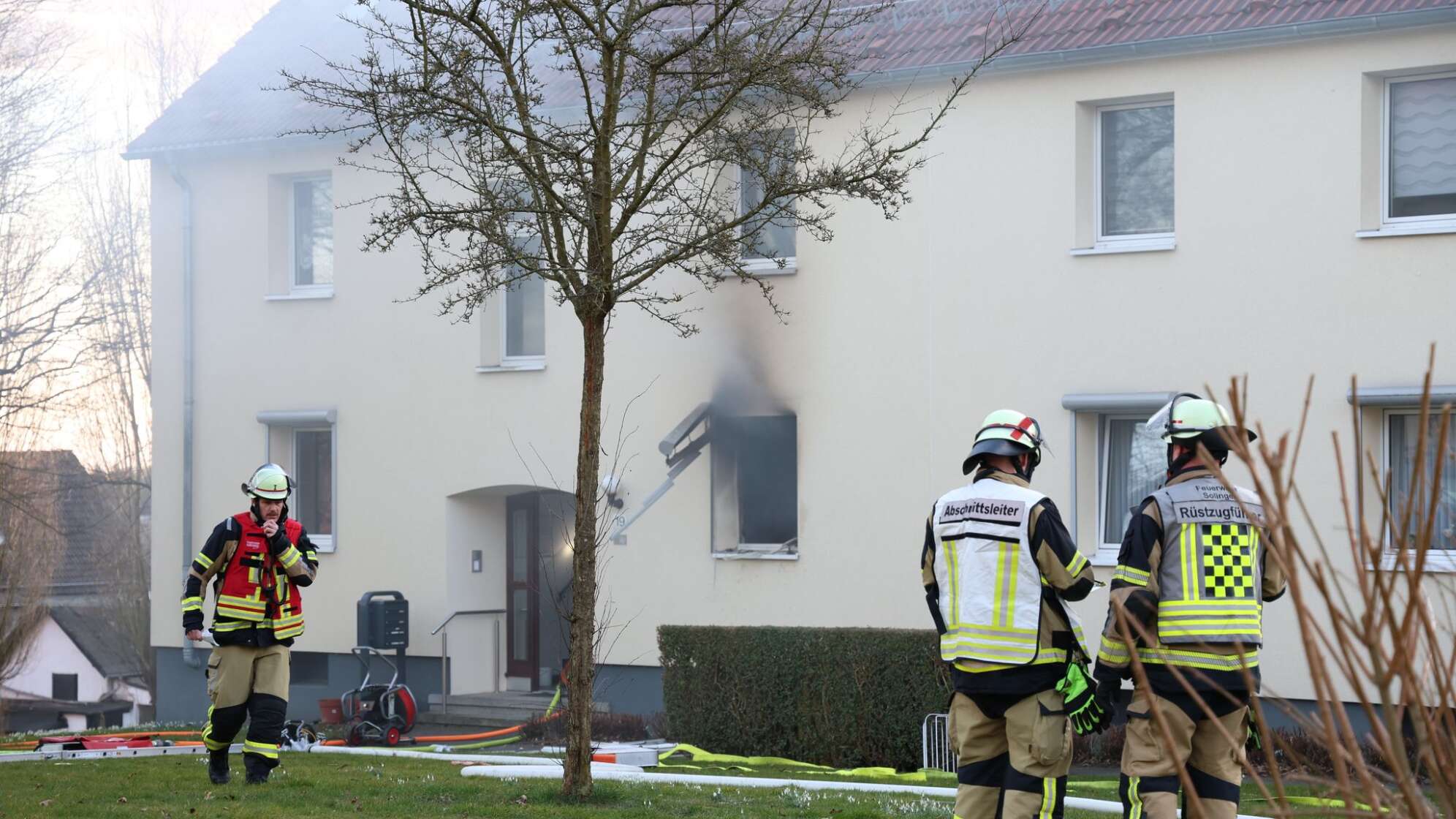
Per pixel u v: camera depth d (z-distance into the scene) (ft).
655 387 57.31
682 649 49.57
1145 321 49.73
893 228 53.57
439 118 29.50
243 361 66.08
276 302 65.36
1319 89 47.47
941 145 52.95
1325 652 44.55
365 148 62.95
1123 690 22.27
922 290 53.11
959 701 21.68
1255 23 47.62
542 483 59.72
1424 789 27.73
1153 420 21.74
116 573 111.04
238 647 32.19
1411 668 9.66
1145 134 51.42
